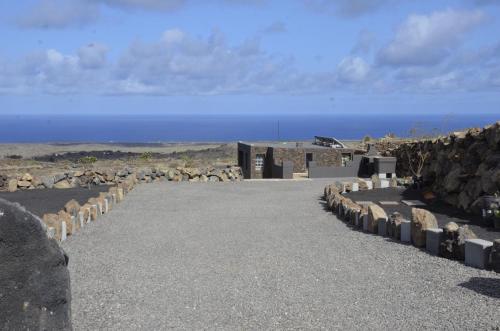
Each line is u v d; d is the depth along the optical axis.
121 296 7.74
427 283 8.12
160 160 40.75
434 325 6.35
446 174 17.52
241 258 10.09
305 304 7.26
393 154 28.86
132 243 11.66
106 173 25.48
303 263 9.61
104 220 14.87
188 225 13.99
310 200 19.28
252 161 34.00
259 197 20.23
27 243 4.59
